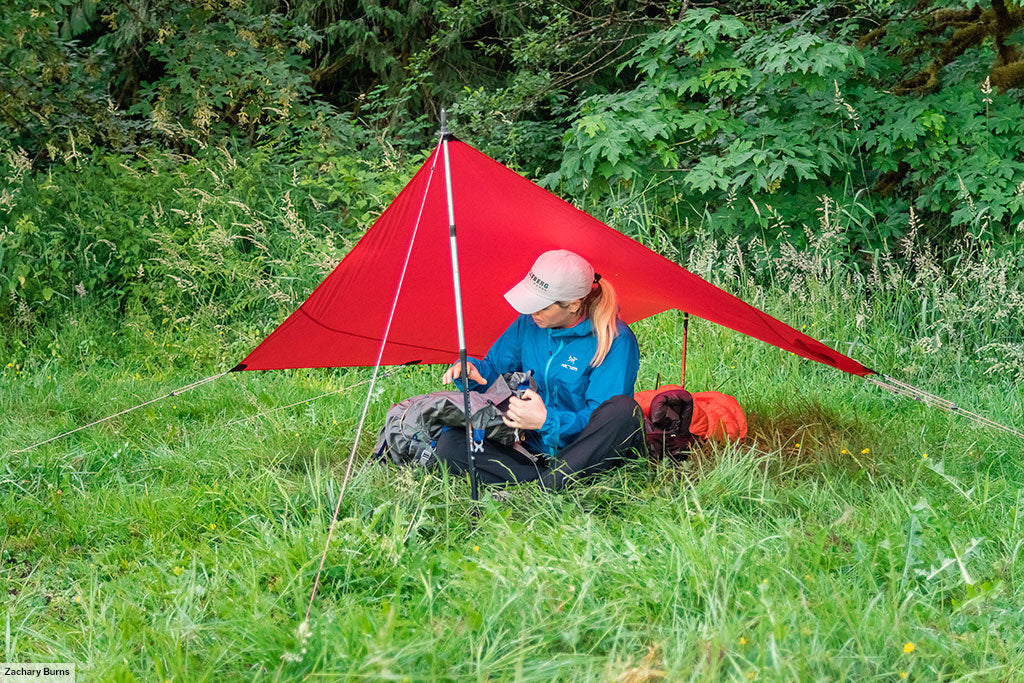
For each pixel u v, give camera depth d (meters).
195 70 9.97
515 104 9.67
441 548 3.38
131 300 7.54
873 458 4.23
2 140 8.39
